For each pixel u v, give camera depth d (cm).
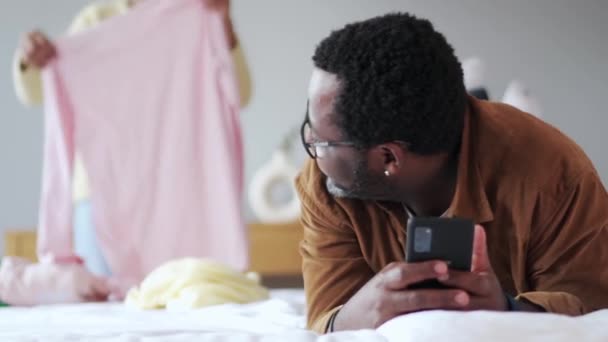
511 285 130
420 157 120
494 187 123
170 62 273
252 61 384
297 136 381
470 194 123
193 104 273
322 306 138
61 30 380
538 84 378
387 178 122
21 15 378
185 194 273
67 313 190
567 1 378
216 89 273
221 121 272
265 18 385
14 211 376
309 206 136
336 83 118
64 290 227
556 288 125
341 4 385
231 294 200
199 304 193
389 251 135
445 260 111
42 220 262
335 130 120
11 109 377
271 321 158
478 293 112
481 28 381
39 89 279
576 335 99
